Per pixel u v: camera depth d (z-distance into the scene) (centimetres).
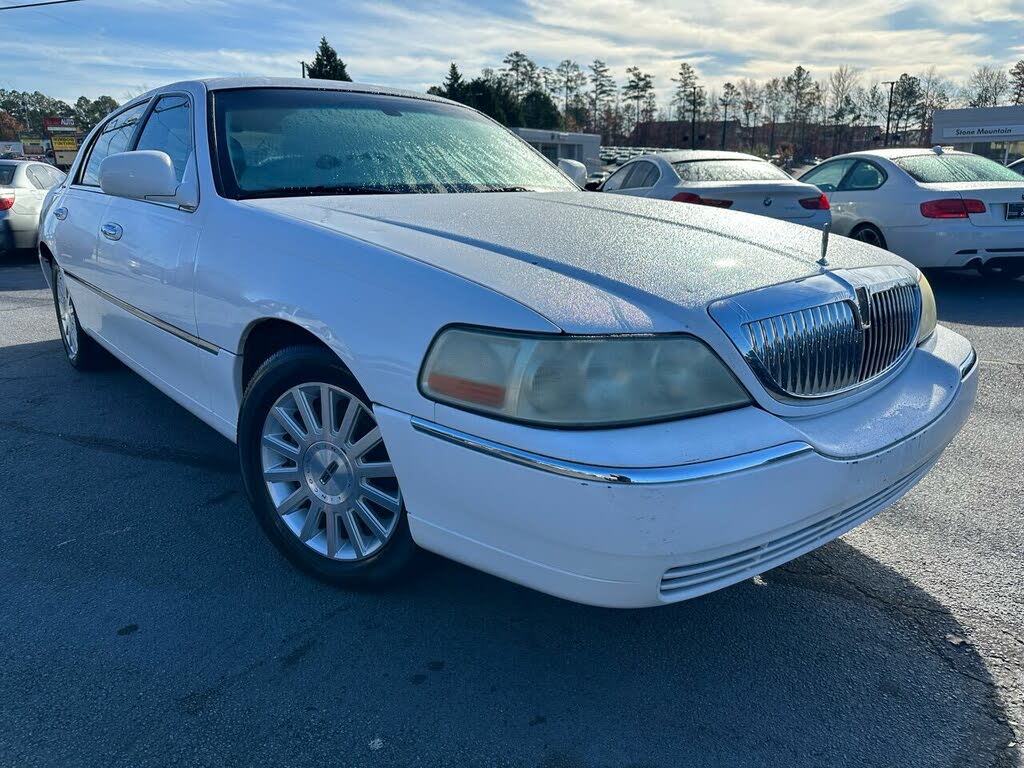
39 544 294
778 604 261
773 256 237
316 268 235
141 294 331
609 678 224
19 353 578
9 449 386
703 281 209
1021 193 756
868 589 270
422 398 202
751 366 197
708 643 240
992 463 372
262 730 201
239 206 276
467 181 335
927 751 197
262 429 263
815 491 199
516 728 204
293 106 340
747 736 202
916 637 244
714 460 182
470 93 7431
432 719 206
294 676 222
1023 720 208
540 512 184
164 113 363
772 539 197
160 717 205
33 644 234
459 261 215
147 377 354
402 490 215
